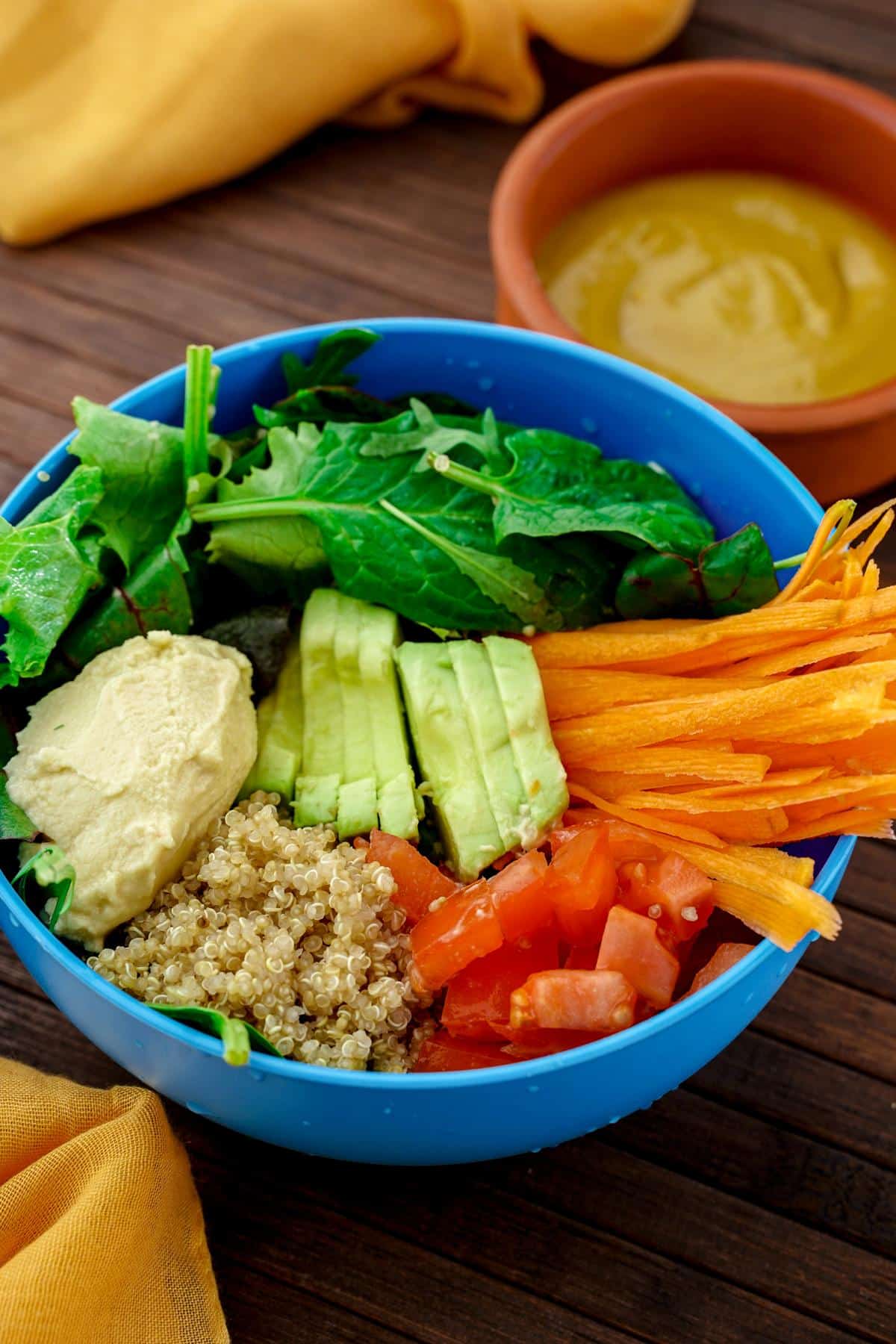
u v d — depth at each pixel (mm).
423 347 481
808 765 438
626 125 555
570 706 450
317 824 445
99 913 422
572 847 424
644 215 571
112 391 572
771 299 552
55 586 433
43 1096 433
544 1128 415
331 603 457
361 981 424
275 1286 435
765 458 458
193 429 456
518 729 438
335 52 601
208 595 470
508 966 424
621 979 408
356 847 438
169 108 596
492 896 419
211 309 590
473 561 451
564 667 453
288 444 461
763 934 422
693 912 422
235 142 604
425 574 453
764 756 434
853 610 431
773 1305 436
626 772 442
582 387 481
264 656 459
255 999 417
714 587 448
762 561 445
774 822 435
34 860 415
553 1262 438
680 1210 445
